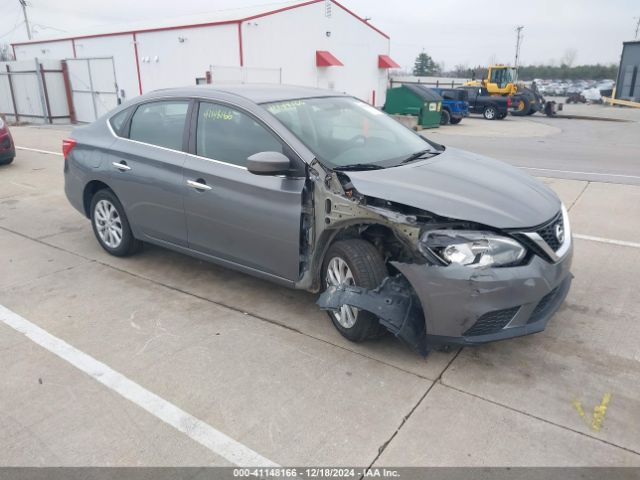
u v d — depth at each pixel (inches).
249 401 119.4
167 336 148.6
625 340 142.3
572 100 1756.9
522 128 814.5
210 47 821.2
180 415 115.1
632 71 1286.9
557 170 394.0
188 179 167.9
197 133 169.3
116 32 905.5
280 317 158.6
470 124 900.6
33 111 909.2
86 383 127.2
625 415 112.6
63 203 300.7
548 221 128.0
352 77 1074.7
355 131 165.3
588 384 123.4
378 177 137.2
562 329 148.5
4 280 189.9
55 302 171.2
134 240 202.5
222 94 167.6
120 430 110.8
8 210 287.1
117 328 153.5
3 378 129.6
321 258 148.0
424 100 781.3
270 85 187.8
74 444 106.8
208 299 171.8
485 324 121.4
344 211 135.2
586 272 188.5
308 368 131.7
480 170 150.7
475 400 118.2
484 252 118.9
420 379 126.3
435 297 121.6
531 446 103.9
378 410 115.5
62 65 903.7
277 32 860.6
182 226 175.6
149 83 898.7
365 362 134.0
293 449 104.5
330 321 155.7
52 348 143.0
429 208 124.2
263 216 150.5
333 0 970.1
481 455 101.9
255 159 137.6
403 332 125.3
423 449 103.7
